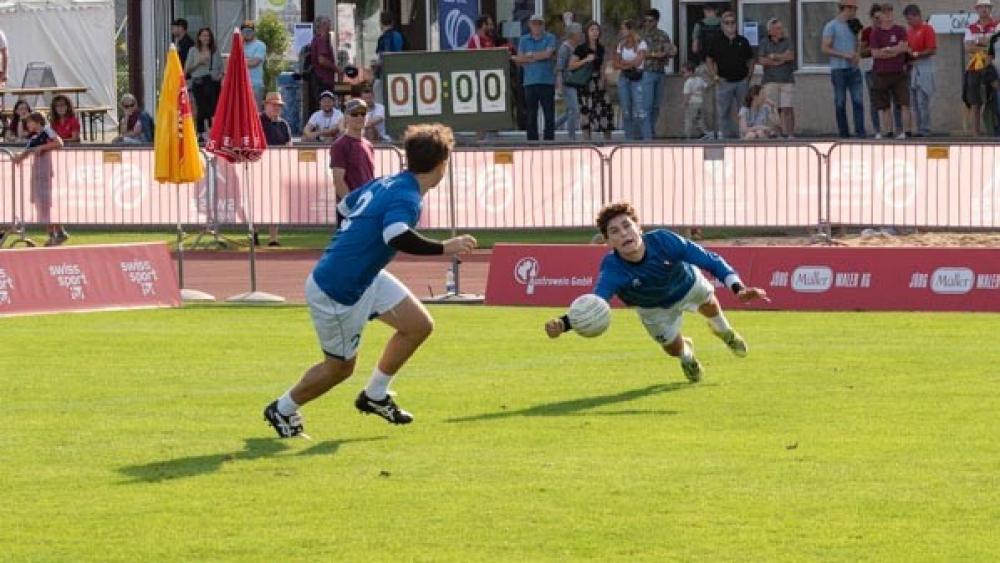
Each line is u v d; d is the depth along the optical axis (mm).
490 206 52469
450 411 27672
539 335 36625
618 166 51812
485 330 37531
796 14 72875
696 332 36438
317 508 21281
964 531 19844
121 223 55844
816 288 40469
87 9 88750
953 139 60625
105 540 19969
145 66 83312
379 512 21047
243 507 21391
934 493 21594
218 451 24797
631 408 27688
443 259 52844
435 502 21484
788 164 50938
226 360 33781
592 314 26734
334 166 42125
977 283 39531
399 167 53281
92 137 83938
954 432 25250
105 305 42688
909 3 71375
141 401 29047
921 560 18719
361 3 80375
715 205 51438
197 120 75250
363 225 24203
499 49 46438
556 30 77125
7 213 56406
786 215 51125
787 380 30078
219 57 75000
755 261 40906
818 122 72938
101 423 27062
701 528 20094
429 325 25266
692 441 24922
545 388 29781
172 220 55562
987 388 28891
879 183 50719
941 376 30188
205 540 19906
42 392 30078
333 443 25234
